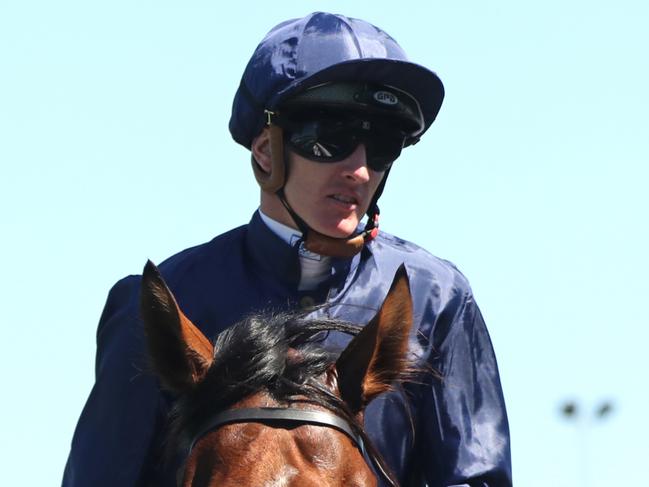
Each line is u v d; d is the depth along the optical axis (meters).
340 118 6.73
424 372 6.57
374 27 6.99
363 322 6.91
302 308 6.75
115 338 6.97
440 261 7.18
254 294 6.95
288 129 6.78
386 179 7.03
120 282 7.17
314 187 6.77
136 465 6.82
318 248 6.83
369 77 6.75
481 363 7.03
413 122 6.92
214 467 5.66
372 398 6.06
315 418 5.78
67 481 7.01
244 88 7.01
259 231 6.98
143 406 6.83
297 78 6.74
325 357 6.05
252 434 5.73
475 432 6.86
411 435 6.81
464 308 7.03
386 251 7.10
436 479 6.86
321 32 6.82
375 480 5.83
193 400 5.95
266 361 5.93
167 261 7.24
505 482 6.84
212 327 6.93
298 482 5.54
